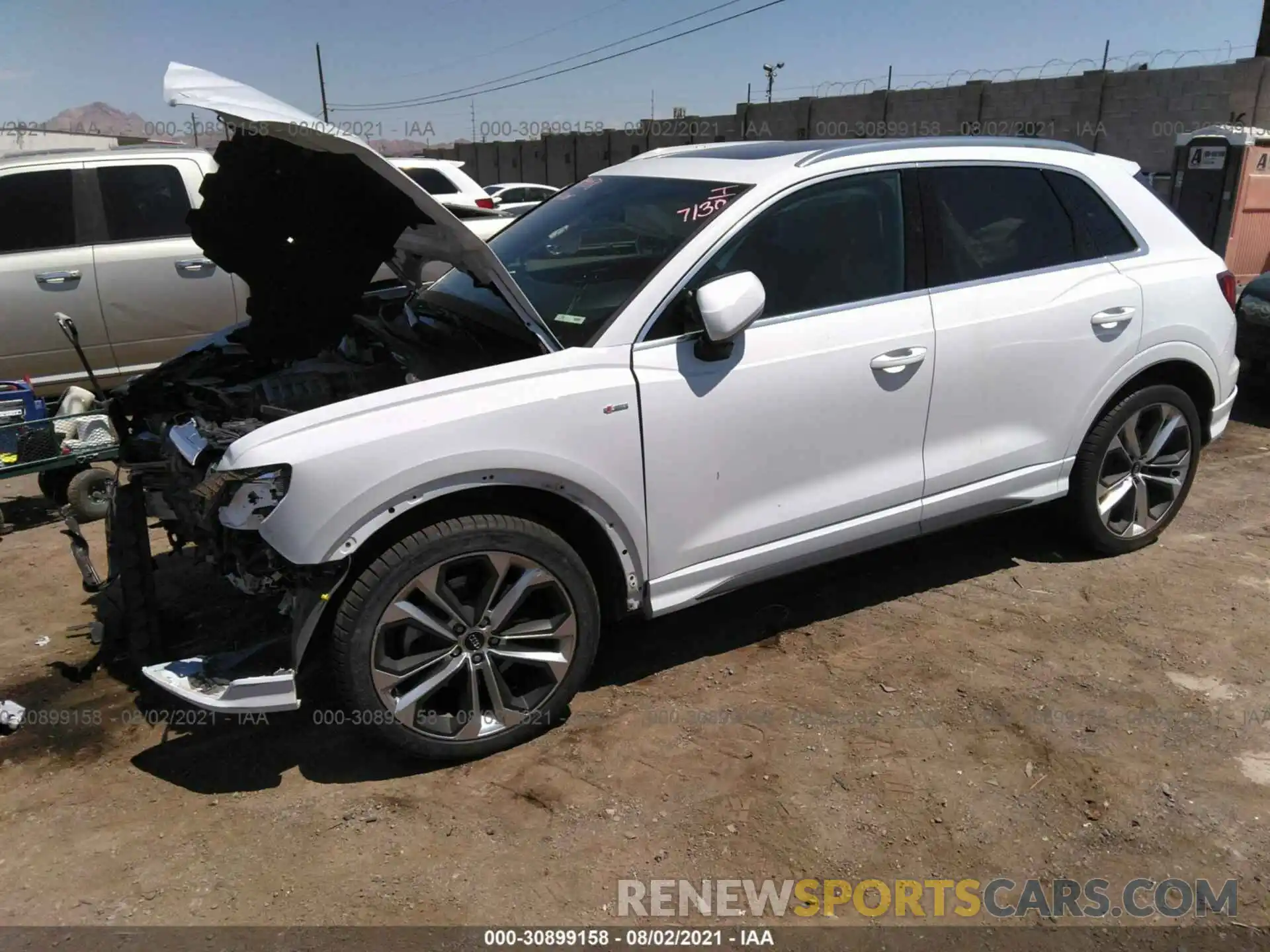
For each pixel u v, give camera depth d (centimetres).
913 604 408
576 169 3312
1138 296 403
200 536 315
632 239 339
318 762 311
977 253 373
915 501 369
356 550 274
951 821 279
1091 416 406
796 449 336
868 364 342
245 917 247
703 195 344
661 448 310
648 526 316
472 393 286
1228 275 438
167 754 318
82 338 628
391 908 249
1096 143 1853
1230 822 277
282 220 362
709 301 292
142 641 336
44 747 322
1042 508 471
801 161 345
